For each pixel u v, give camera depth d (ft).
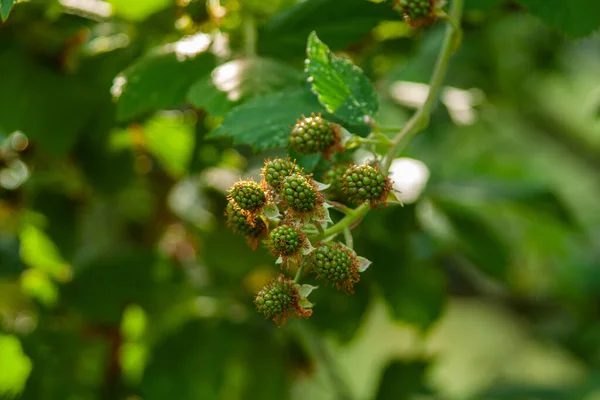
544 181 2.05
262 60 1.61
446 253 2.04
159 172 1.98
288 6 1.69
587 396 2.32
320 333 1.85
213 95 1.57
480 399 2.36
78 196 1.96
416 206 1.88
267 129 1.49
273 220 1.41
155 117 1.85
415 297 1.88
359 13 1.61
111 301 1.86
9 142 1.89
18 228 1.93
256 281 1.91
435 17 1.52
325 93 1.48
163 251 2.00
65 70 1.78
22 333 1.84
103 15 1.72
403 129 1.47
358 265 1.41
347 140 1.45
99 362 1.91
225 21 1.68
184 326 1.86
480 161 2.18
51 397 1.82
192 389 1.83
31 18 1.74
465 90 2.15
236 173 1.99
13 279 1.88
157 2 1.68
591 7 1.66
